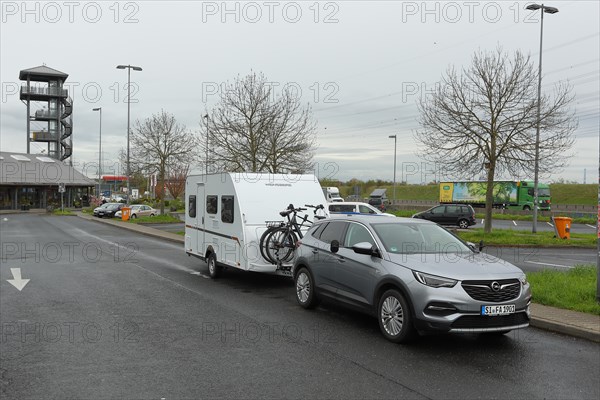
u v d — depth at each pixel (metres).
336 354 6.08
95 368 5.52
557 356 6.10
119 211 44.31
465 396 4.80
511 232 24.86
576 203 64.06
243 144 20.89
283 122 20.84
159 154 35.97
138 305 8.94
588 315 7.74
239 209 10.87
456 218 30.12
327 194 48.12
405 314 6.37
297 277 9.02
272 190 11.40
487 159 20.61
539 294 8.80
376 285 6.89
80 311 8.41
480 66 20.02
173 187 62.53
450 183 54.97
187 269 13.81
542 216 42.91
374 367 5.61
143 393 4.80
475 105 20.16
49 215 49.31
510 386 5.08
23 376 5.26
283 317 8.07
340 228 8.24
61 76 67.06
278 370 5.49
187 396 4.73
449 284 6.14
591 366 5.73
